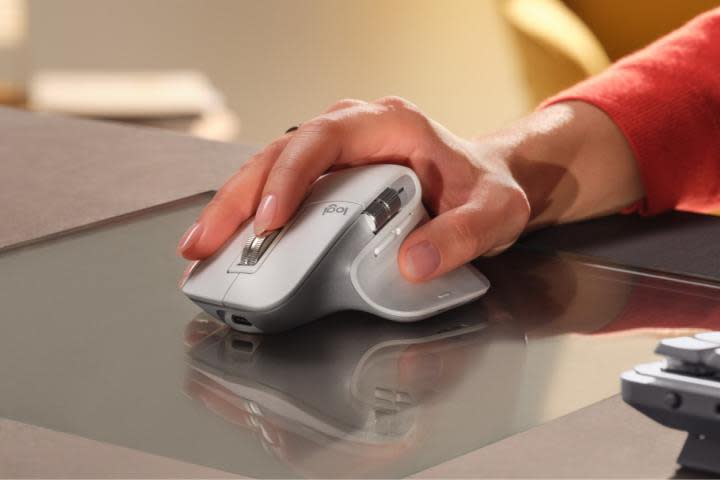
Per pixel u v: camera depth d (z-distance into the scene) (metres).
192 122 3.66
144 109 3.72
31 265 0.98
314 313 0.85
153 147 1.39
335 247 0.83
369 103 0.99
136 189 1.21
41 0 4.31
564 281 0.95
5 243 1.05
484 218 0.92
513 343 0.81
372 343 0.82
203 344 0.82
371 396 0.72
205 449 0.65
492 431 0.67
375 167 0.90
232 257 0.85
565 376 0.75
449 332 0.84
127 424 0.68
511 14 3.31
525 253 1.03
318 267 0.82
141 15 4.34
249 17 4.38
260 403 0.71
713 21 1.32
